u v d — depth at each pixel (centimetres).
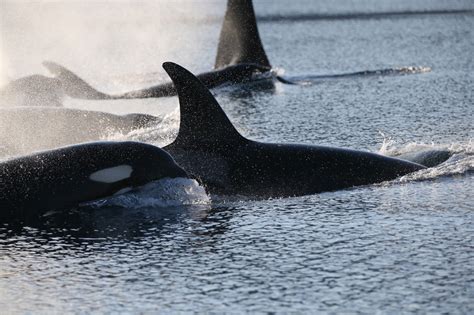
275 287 3034
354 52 12694
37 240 3653
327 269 3203
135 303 2916
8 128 5825
